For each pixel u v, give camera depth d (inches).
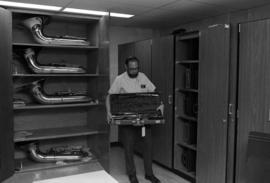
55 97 136.2
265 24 100.9
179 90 144.3
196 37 130.9
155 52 158.6
